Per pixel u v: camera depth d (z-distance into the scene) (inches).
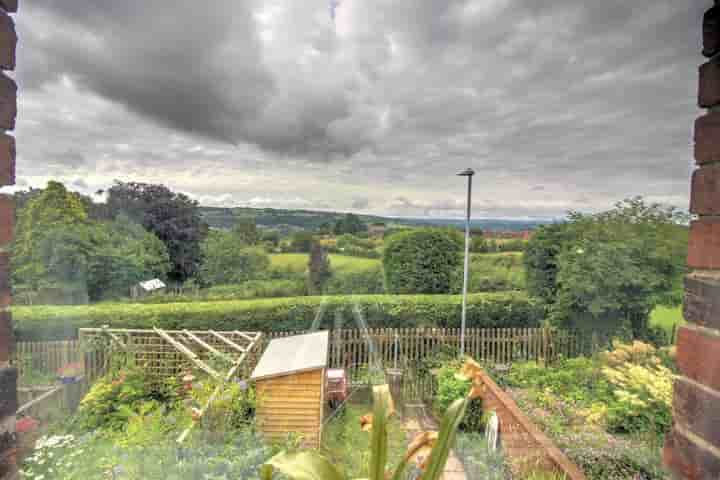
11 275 23.4
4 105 22.0
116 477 42.3
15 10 23.0
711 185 22.4
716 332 21.4
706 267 22.6
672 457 24.8
